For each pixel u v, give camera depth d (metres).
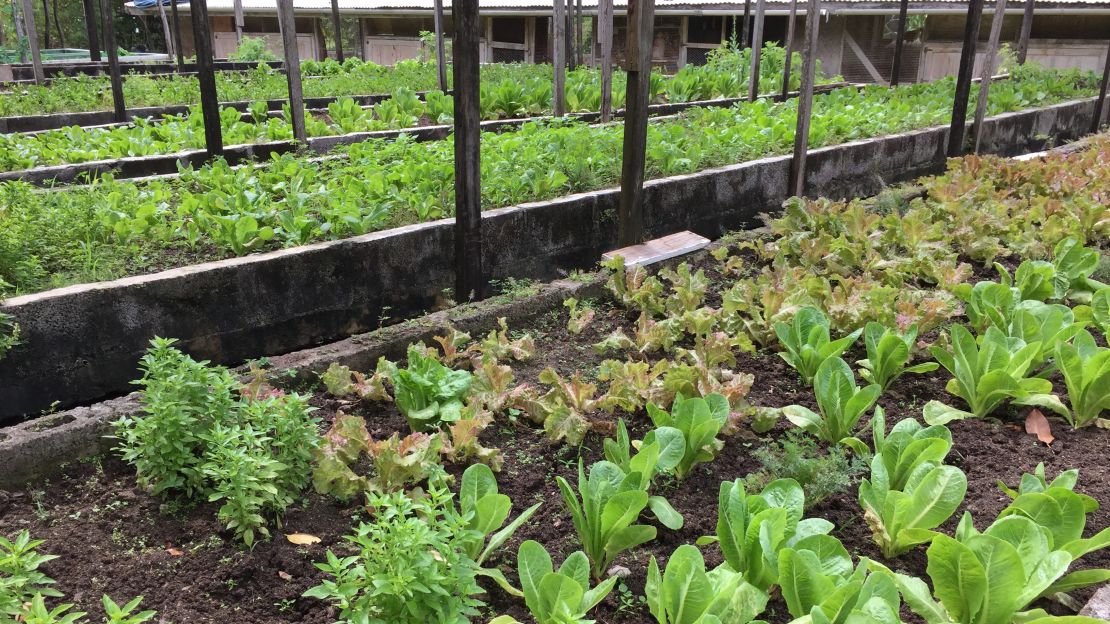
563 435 4.13
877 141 10.11
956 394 4.65
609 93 11.06
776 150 9.25
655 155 7.93
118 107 11.77
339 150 9.21
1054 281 5.86
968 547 2.76
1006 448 4.23
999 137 12.52
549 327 5.64
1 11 30.80
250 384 4.22
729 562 3.04
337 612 3.06
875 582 2.64
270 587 3.20
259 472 3.33
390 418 4.42
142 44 37.88
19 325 4.68
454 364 4.96
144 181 7.70
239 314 5.54
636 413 4.51
